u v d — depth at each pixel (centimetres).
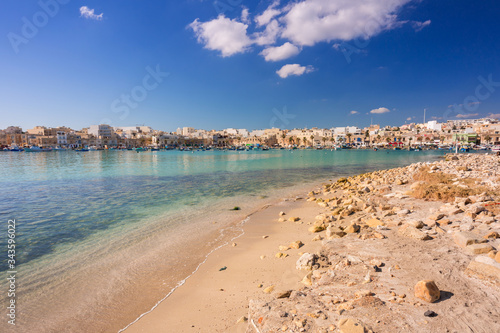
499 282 489
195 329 514
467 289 482
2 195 2161
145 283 729
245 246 962
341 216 1185
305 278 628
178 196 2088
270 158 8656
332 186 2439
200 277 739
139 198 2006
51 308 623
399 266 596
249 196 2080
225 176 3588
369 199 1373
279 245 936
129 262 867
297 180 3141
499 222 782
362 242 777
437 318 405
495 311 417
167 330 522
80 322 569
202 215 1479
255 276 712
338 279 573
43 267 838
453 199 1194
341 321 398
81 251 969
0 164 6241
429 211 1052
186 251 950
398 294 481
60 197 2056
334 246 777
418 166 2692
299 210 1531
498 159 2961
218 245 995
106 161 7425
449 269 558
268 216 1416
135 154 13000
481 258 548
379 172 3142
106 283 736
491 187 1345
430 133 18525
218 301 609
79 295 678
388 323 397
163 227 1257
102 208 1669
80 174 3916
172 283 721
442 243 707
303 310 457
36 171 4428
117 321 570
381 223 953
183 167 5191
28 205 1770
